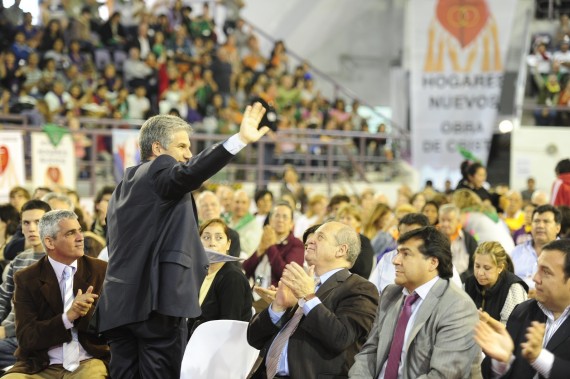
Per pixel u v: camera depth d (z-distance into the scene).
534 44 19.52
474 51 13.25
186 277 4.29
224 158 4.14
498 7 13.21
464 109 13.33
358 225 8.24
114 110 15.02
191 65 16.86
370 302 4.89
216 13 19.98
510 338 3.97
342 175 16.56
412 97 13.37
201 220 8.32
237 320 5.41
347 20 21.03
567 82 18.77
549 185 17.78
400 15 20.77
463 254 7.33
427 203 8.27
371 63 21.06
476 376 4.57
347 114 17.66
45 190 9.02
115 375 4.49
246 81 17.38
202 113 16.19
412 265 4.58
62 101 14.60
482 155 13.34
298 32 20.86
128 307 4.29
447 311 4.51
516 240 9.36
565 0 19.77
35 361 5.39
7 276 6.45
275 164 15.67
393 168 17.44
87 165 13.70
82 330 5.41
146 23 17.44
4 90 14.76
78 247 5.46
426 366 4.49
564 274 4.15
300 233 10.07
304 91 18.41
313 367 4.79
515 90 19.30
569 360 4.12
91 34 17.06
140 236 4.29
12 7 16.05
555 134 17.78
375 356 4.75
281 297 4.83
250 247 8.87
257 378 5.07
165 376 4.39
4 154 10.75
